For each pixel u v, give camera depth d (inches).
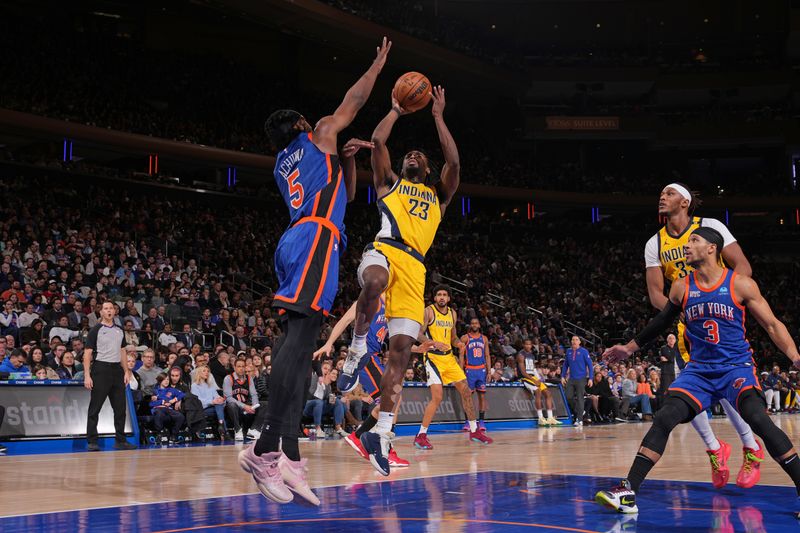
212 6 1055.0
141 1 1164.5
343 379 202.1
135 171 1050.7
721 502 164.4
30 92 917.8
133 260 720.3
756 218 1512.1
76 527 135.4
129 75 1079.0
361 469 244.1
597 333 1053.8
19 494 182.7
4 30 970.7
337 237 137.2
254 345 625.0
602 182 1480.1
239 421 436.5
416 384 493.0
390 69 1387.8
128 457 299.4
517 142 1563.7
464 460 275.4
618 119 1539.1
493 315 935.7
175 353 483.5
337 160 140.6
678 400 158.9
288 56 1337.4
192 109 1123.3
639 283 1306.6
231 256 862.5
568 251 1354.6
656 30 1531.7
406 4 1363.2
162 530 131.9
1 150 893.2
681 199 203.2
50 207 790.5
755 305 159.2
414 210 199.5
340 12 1138.7
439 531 130.6
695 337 164.2
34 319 498.6
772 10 1471.5
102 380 353.4
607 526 135.3
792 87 1499.8
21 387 351.9
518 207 1441.9
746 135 1512.1
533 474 221.5
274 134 142.9
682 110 1610.5
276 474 128.1
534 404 589.0
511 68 1444.4
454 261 1119.6
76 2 1139.3
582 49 1557.6
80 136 927.0
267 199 1075.3
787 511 151.6
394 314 196.1
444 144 203.5
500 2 1464.1
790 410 884.0
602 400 655.8
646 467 151.8
